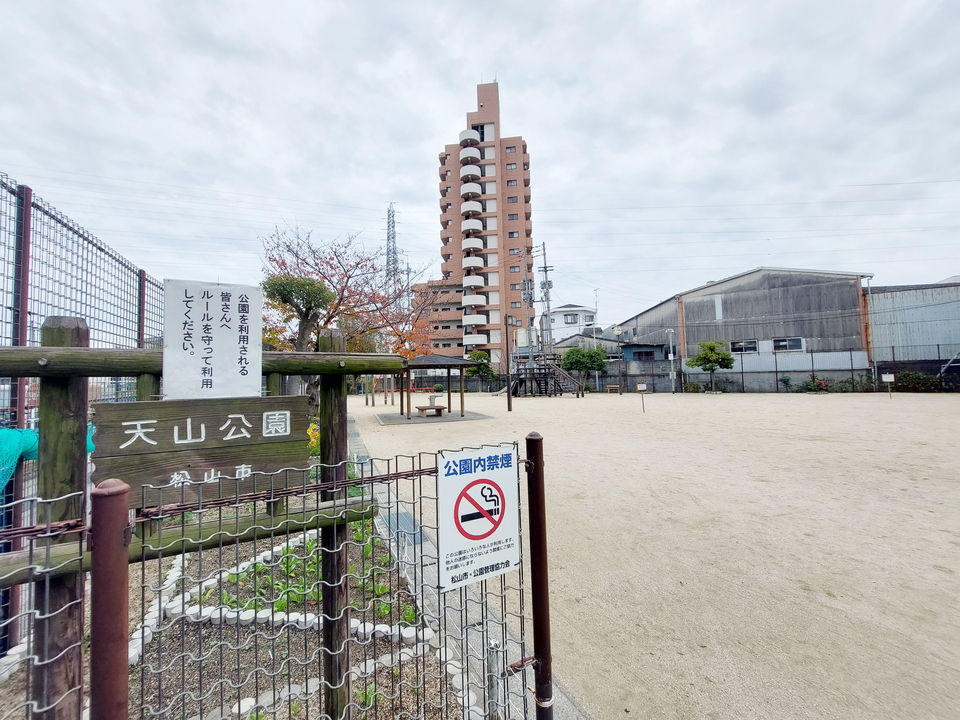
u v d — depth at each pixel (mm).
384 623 2398
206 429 1396
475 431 9898
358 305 10180
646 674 2080
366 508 1628
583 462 6441
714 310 24562
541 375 22891
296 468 1529
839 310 21562
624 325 33281
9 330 2057
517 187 36156
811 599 2699
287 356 1577
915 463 5941
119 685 938
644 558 3320
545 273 25531
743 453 6871
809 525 3873
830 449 6988
